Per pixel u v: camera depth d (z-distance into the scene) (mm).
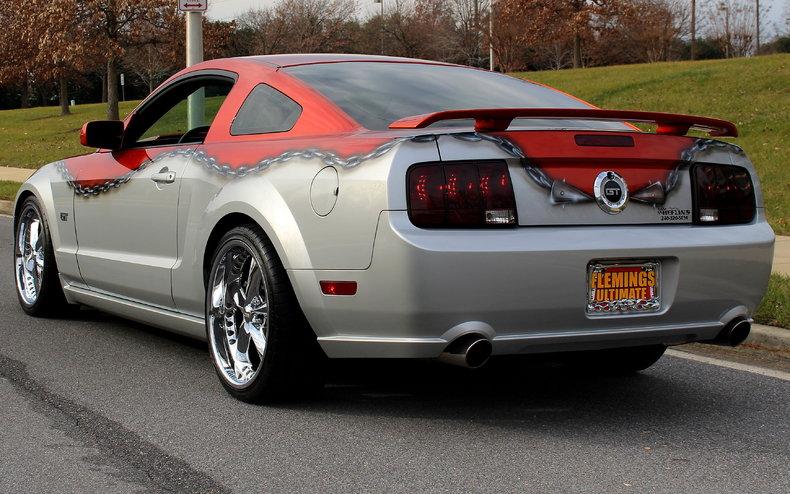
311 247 3680
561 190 3576
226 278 4219
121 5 29078
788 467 3410
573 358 4805
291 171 3861
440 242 3385
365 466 3354
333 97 4145
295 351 3904
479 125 3539
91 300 5539
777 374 4910
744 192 4004
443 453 3504
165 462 3391
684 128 3963
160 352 5160
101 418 3926
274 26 55844
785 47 59062
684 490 3160
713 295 3838
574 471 3328
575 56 47219
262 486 3156
